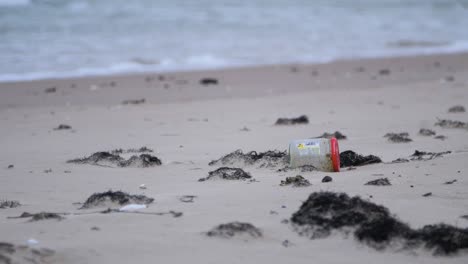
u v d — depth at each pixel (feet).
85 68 291.79
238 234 67.87
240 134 149.79
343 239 67.87
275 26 407.85
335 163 101.35
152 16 414.21
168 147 134.31
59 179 102.99
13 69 283.59
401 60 322.96
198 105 200.34
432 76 268.82
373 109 188.03
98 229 70.74
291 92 229.86
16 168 113.80
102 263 61.31
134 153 126.21
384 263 62.39
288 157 108.99
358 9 476.54
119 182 99.14
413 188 88.17
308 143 103.24
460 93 216.95
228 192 87.76
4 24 371.56
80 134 154.71
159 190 91.97
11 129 163.84
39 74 276.41
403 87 234.79
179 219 74.28
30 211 81.41
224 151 128.26
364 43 375.66
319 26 417.69
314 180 95.20
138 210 78.38
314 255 64.03
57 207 83.61
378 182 90.53
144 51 331.98
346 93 223.10
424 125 158.20
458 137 139.23
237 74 279.69
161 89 240.94
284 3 475.72
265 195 85.25
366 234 67.05
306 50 349.61
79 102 213.05
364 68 296.30
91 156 117.29
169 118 177.37
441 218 73.92
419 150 123.44
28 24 376.68
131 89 241.35
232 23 409.08
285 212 76.69
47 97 223.71
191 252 64.18
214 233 68.33
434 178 94.17
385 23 438.81
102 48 334.44
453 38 401.29
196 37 369.50
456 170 98.89
